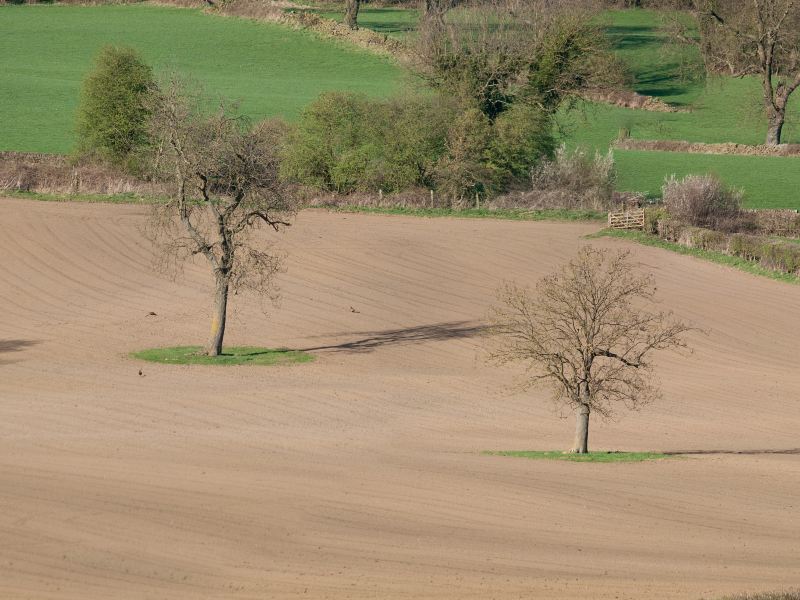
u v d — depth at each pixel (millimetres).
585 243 71312
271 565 20000
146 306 55594
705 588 19359
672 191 80125
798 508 26875
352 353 49469
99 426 33656
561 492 27188
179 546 20766
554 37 92375
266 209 49250
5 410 35531
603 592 18844
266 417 37000
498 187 86438
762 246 69312
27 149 91625
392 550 21312
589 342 35281
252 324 53750
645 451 34812
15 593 17672
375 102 86625
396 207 80438
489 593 18625
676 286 63344
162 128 48844
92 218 68625
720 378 48500
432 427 37344
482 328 54375
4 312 53438
